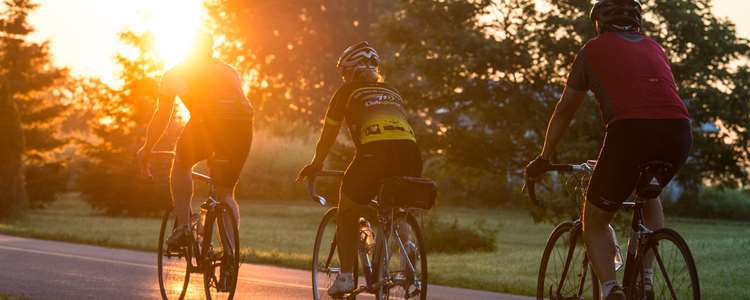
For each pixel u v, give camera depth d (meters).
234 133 15.66
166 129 16.16
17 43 112.50
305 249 47.25
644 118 10.94
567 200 46.12
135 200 77.69
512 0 61.38
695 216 90.00
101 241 33.47
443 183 98.62
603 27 11.70
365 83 13.88
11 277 20.47
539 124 60.28
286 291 19.55
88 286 19.30
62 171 95.00
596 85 11.34
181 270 16.59
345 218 13.93
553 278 13.41
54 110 105.56
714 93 57.31
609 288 11.45
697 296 10.49
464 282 23.72
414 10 64.94
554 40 59.28
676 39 58.38
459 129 62.81
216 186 15.98
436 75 63.53
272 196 106.88
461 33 62.81
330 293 14.16
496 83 62.28
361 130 13.55
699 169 62.53
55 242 31.39
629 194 11.36
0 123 66.56
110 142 80.31
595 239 11.70
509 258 37.50
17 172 67.50
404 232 13.49
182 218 16.02
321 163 14.07
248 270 24.12
